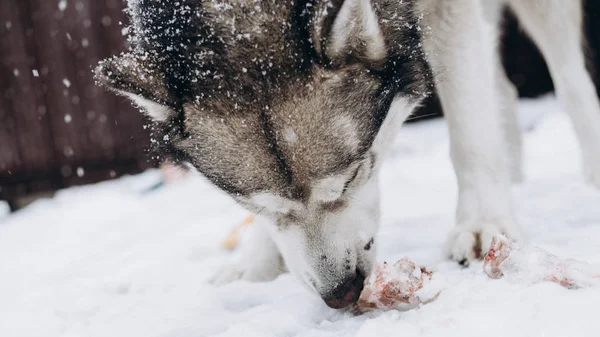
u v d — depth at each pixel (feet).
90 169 9.48
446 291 2.55
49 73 9.33
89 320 3.07
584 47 4.25
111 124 9.51
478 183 3.21
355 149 2.86
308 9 2.85
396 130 3.18
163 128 3.09
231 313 2.87
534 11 4.04
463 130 3.25
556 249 2.80
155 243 4.87
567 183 4.23
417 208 4.55
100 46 9.52
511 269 2.53
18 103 9.23
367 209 2.96
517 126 4.66
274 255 3.41
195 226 5.24
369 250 2.90
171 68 2.99
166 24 3.00
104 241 5.53
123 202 7.51
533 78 9.84
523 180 4.67
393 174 6.71
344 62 2.89
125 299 3.36
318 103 2.82
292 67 2.82
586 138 3.92
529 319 2.26
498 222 3.09
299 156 2.78
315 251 2.81
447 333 2.26
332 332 2.48
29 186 9.23
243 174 2.86
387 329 2.36
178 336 2.71
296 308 2.77
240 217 5.26
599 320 2.19
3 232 7.00
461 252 2.98
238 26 2.86
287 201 2.83
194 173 3.23
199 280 3.52
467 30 3.27
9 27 9.17
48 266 4.77
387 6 3.02
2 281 4.50
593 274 2.42
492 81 3.38
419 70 3.18
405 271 2.61
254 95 2.82
